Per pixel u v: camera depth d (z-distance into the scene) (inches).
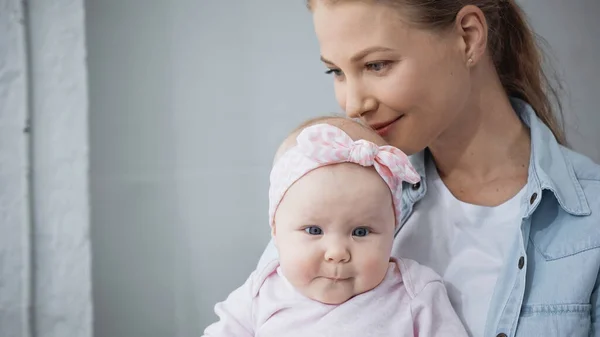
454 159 47.8
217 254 79.5
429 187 49.0
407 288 43.5
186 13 78.4
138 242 78.3
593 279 42.9
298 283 42.3
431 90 42.1
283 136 79.6
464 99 44.0
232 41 78.9
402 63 41.2
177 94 78.6
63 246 72.9
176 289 79.0
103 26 77.3
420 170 48.4
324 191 40.8
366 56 41.2
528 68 50.4
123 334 78.2
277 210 43.4
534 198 44.2
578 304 42.5
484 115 46.6
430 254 47.6
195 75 78.8
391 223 42.6
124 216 78.0
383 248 41.8
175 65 78.5
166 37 78.2
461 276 46.1
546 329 42.4
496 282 44.2
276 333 42.8
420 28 41.0
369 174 41.7
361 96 42.4
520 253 43.6
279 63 79.2
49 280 72.7
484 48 43.8
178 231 79.0
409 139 43.7
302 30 79.2
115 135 77.7
